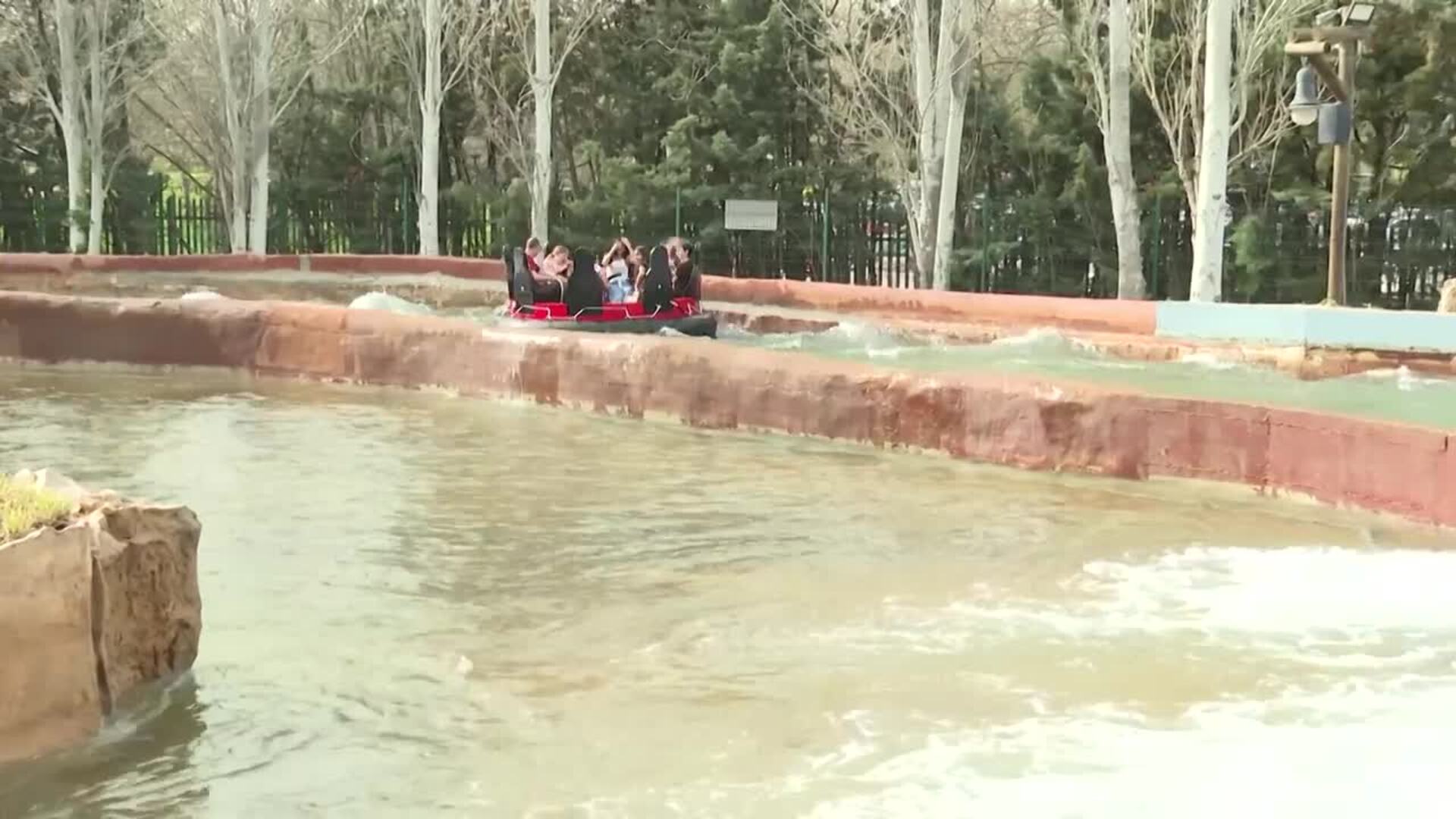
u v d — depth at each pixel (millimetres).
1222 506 9062
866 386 11305
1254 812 4105
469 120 38125
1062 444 10227
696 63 35781
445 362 14297
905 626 6145
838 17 34156
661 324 17219
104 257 26453
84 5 33438
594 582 6891
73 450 10398
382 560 7254
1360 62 27062
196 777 4398
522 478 9664
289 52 35562
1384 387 14141
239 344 15539
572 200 35250
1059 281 30516
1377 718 4953
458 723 4902
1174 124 27250
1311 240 28141
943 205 27094
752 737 4773
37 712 4570
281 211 36156
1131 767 4488
